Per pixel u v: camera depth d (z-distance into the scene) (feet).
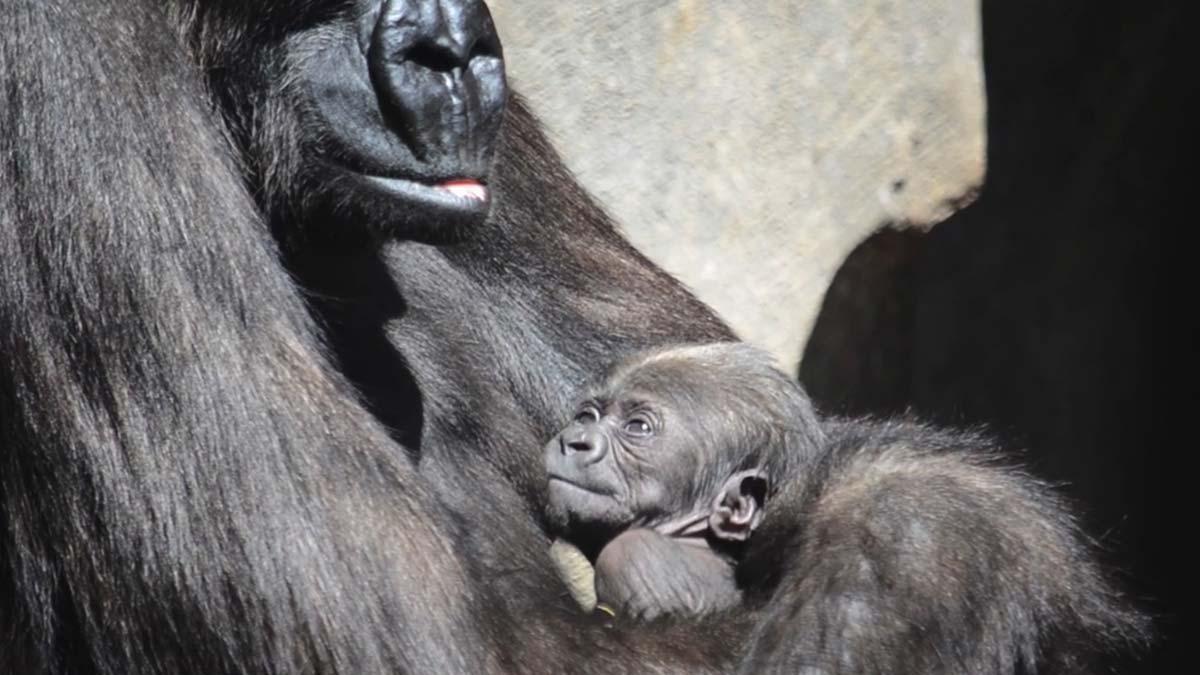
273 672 32.81
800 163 54.75
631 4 52.85
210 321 33.55
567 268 43.42
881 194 55.67
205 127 34.96
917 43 55.93
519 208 43.01
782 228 54.54
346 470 33.65
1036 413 67.56
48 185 33.58
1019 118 63.52
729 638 35.60
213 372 33.24
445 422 39.65
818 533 36.63
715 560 39.58
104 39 34.12
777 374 41.01
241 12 36.76
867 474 38.32
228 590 32.81
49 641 34.83
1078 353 68.08
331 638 32.78
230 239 34.22
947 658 34.94
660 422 40.09
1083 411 68.28
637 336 43.55
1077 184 66.39
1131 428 69.00
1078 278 67.77
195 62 36.76
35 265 33.63
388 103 36.06
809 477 38.96
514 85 48.65
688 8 53.42
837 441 40.09
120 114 33.81
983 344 66.28
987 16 60.90
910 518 36.40
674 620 35.91
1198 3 65.41
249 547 32.86
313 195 37.06
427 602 33.24
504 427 40.70
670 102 53.42
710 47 53.78
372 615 32.94
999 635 35.40
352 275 39.40
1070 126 64.90
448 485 38.78
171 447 33.04
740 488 39.88
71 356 33.45
